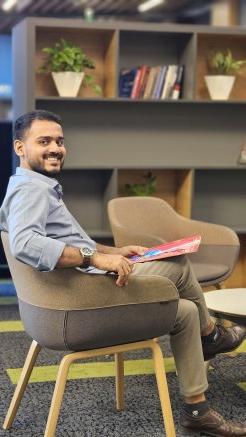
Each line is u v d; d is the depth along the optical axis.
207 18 15.27
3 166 5.42
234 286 5.32
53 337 2.30
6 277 5.47
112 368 3.39
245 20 13.36
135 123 5.06
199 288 2.72
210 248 3.96
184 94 5.02
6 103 14.77
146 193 5.07
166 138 5.12
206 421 2.52
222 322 3.21
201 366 2.50
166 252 2.39
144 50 5.04
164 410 2.40
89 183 5.10
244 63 5.13
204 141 5.18
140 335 2.38
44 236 2.24
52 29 4.77
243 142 5.24
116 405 2.86
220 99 4.97
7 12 16.36
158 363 2.41
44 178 2.44
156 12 16.58
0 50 15.15
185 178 5.07
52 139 2.45
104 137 5.02
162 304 2.37
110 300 2.29
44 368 3.36
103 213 5.10
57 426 2.65
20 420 2.71
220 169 5.13
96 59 5.00
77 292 2.25
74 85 4.75
